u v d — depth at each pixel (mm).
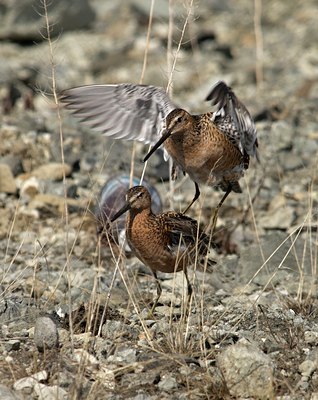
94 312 10875
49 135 19750
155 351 10016
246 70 26734
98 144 19609
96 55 27641
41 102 23328
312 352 10047
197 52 28172
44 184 17250
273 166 18609
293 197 17125
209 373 9469
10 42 29609
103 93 11961
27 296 12039
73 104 11930
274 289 12258
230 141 12227
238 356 9398
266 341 10508
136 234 11664
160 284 12453
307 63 27469
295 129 20984
